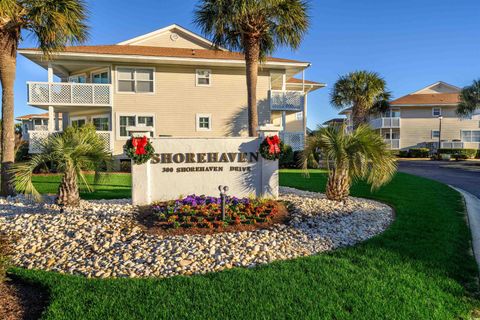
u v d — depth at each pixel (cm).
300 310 299
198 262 420
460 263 421
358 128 779
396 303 315
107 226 555
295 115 2841
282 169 1738
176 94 1827
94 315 290
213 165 789
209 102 1866
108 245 475
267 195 798
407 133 3562
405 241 498
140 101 1784
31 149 1570
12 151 909
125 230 541
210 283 351
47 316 287
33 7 854
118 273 392
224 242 486
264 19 1265
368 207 748
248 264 417
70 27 905
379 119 3578
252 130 1327
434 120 3525
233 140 796
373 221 628
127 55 1662
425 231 553
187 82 1839
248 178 802
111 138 1677
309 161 855
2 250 349
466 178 1523
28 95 1609
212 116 1870
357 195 942
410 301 320
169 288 340
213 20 1248
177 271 395
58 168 714
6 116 901
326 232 547
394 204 792
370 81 2423
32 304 320
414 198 871
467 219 661
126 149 736
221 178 793
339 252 453
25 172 693
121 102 1762
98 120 1864
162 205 692
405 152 3503
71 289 337
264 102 1938
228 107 1888
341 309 303
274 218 621
